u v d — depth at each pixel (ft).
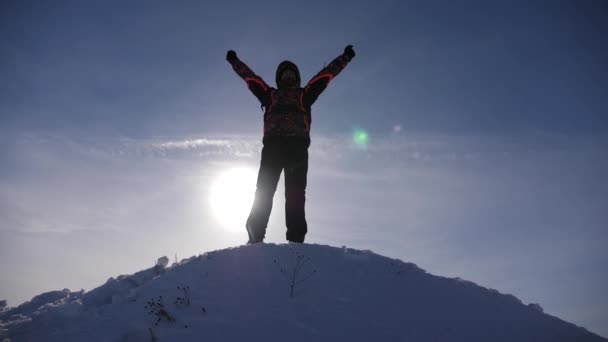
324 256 15.85
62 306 14.82
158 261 16.98
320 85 20.12
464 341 12.42
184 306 13.19
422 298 14.03
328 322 12.44
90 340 12.66
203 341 11.73
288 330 12.03
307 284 14.12
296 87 19.99
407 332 12.44
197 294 13.70
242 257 15.58
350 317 12.71
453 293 14.53
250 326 12.17
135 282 16.20
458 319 13.29
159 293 14.11
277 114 19.39
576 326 14.07
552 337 13.08
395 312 13.20
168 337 11.96
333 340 11.85
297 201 18.98
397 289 14.33
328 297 13.53
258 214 18.88
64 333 13.32
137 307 13.64
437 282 15.03
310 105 20.21
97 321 13.52
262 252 15.89
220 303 13.17
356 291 13.99
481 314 13.70
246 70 20.70
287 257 15.58
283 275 14.52
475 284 15.57
